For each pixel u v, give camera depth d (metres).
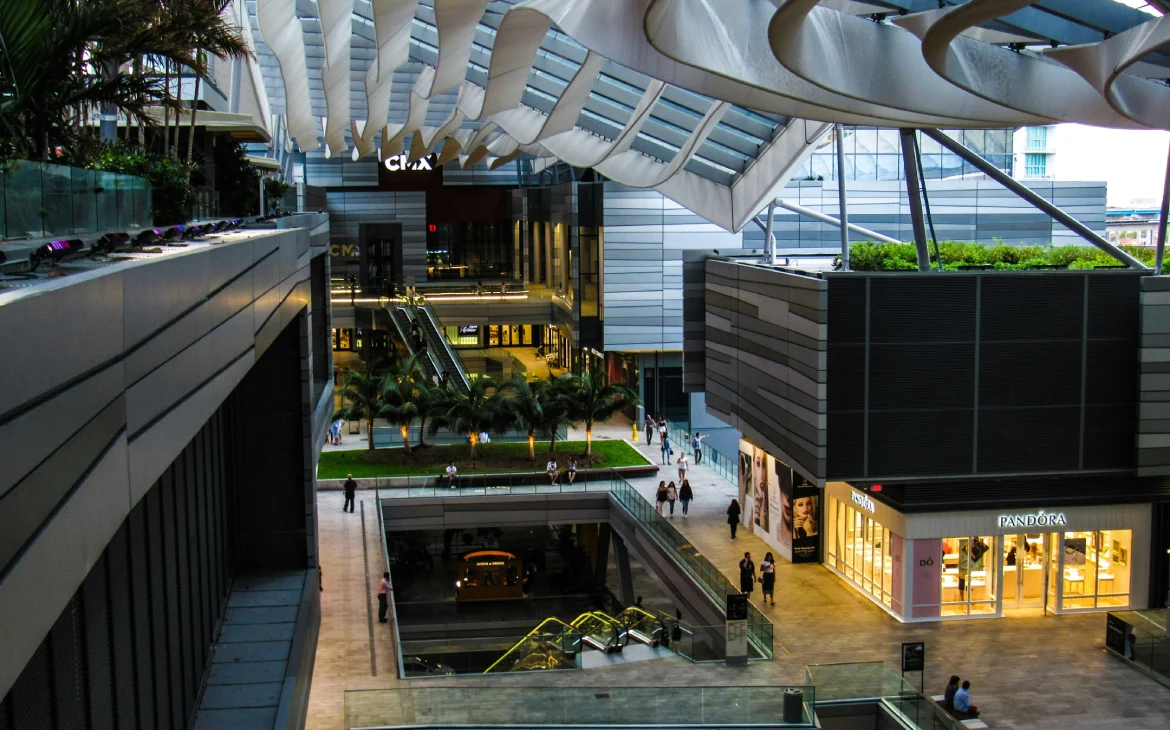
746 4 18.61
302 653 14.97
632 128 29.50
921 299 25.45
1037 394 25.78
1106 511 26.66
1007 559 26.89
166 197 17.38
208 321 10.10
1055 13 17.28
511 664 25.50
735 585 29.30
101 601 7.90
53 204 9.66
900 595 26.47
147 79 16.33
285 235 17.95
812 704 19.97
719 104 28.02
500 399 43.31
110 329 6.52
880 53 18.97
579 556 42.38
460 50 25.94
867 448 25.70
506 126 38.94
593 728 19.77
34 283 5.93
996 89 19.03
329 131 45.59
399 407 43.53
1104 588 27.00
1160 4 15.34
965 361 25.62
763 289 30.06
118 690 8.39
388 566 29.80
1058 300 25.61
